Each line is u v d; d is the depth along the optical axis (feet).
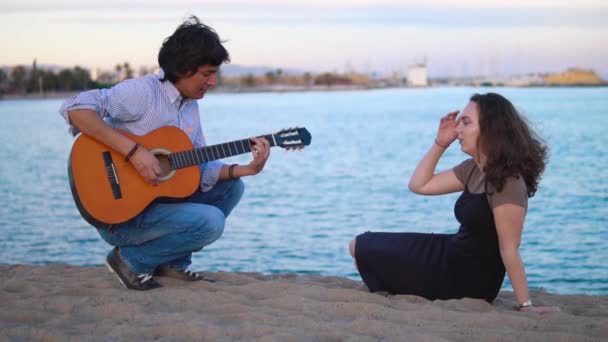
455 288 13.19
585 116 197.26
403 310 12.22
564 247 29.99
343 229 36.81
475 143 12.48
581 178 56.49
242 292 13.46
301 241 32.94
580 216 37.99
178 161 13.76
